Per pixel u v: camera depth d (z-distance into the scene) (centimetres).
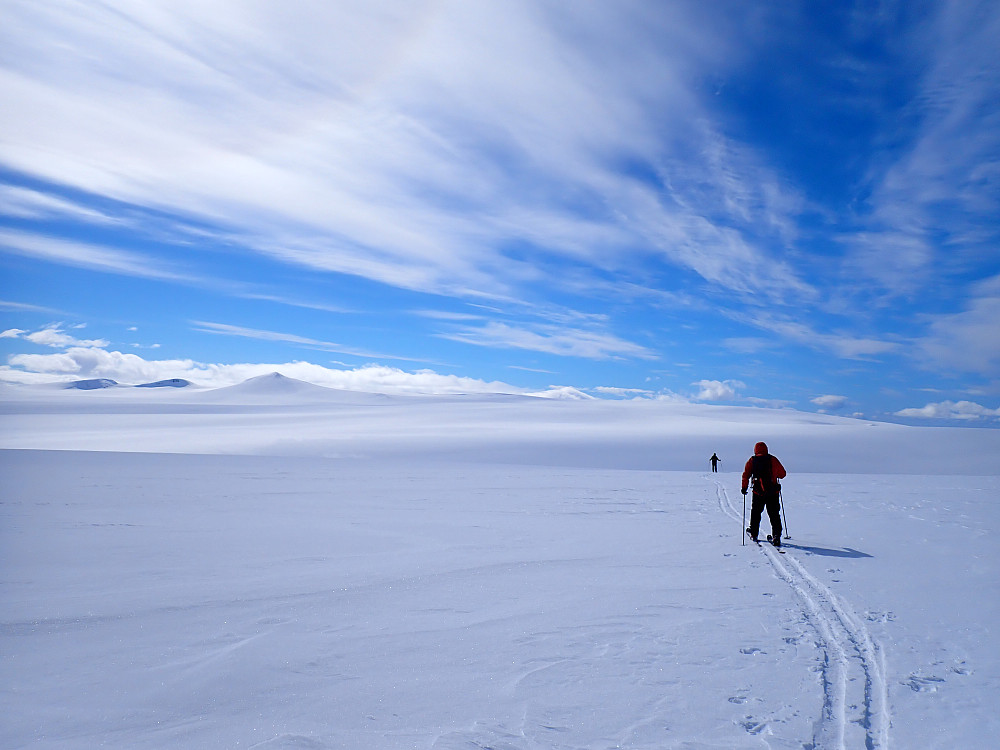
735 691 434
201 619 610
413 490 1825
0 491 1667
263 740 367
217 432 8400
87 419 11575
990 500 1480
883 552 902
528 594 698
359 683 454
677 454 5684
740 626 578
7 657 508
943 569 787
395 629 577
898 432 8038
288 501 1545
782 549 939
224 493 1689
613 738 367
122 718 399
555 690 438
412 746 359
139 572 806
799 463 5353
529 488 1902
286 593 705
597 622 594
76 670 480
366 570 820
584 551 947
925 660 487
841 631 560
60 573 801
